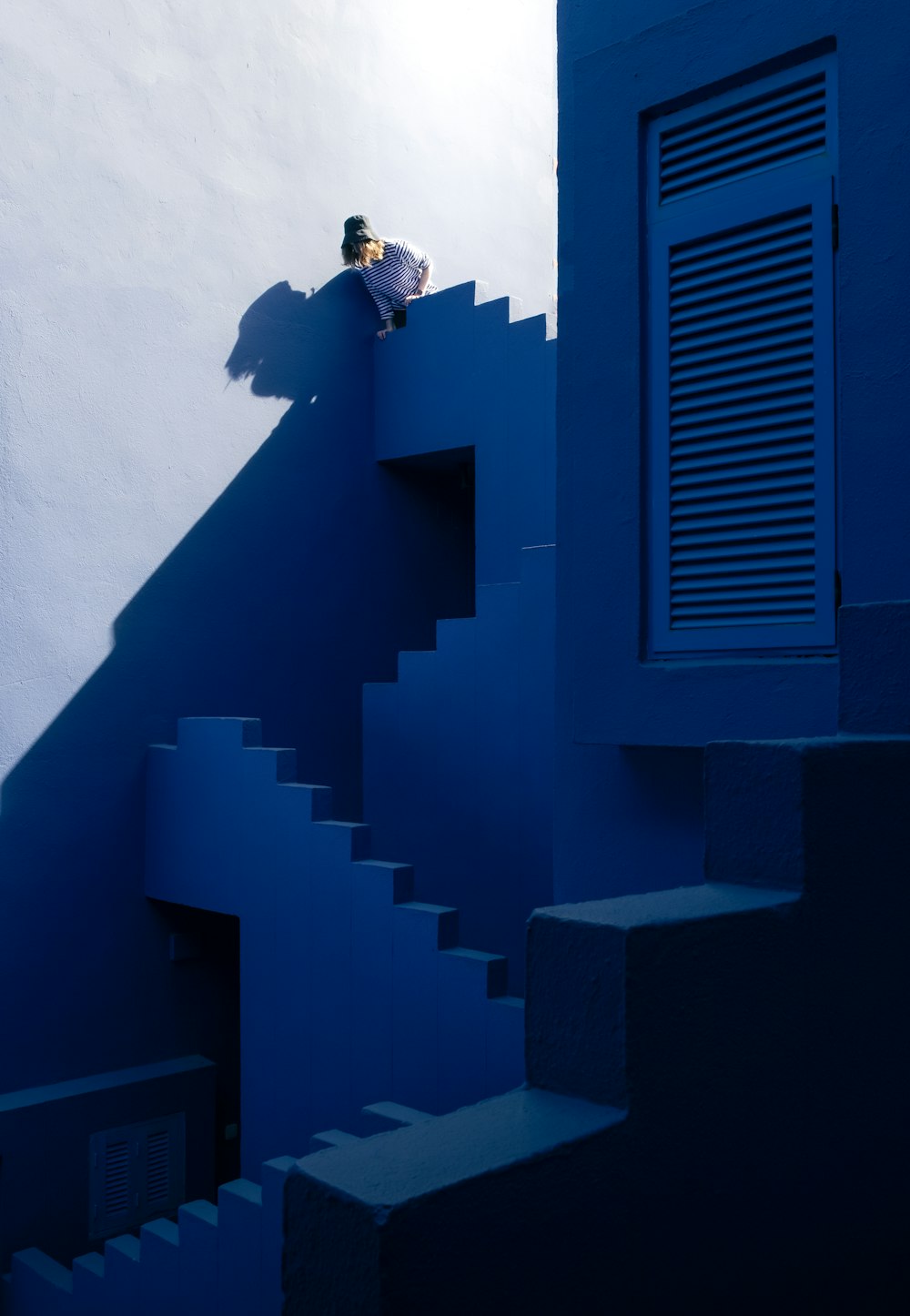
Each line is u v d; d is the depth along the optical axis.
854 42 2.85
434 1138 1.39
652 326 3.32
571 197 3.54
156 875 7.01
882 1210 1.82
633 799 3.44
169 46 7.32
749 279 3.12
